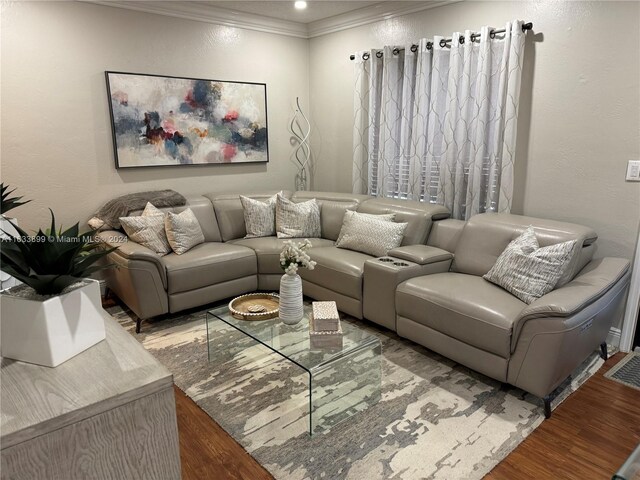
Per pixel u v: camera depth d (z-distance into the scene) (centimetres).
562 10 293
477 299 249
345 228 377
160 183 415
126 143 387
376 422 218
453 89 352
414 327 281
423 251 318
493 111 336
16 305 99
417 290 274
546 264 247
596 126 288
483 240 304
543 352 214
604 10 274
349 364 246
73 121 359
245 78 453
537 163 321
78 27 351
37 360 101
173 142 413
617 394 241
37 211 353
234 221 421
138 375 99
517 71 311
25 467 83
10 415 85
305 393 245
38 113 343
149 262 312
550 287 246
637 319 290
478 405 231
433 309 263
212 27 423
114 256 326
